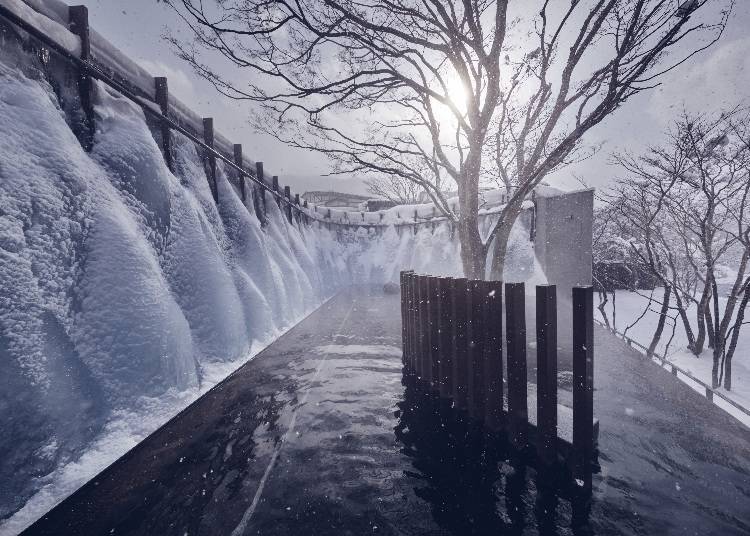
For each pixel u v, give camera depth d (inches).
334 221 906.1
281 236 511.5
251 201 442.3
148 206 222.7
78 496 117.3
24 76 172.6
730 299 376.5
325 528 104.0
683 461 134.7
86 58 213.6
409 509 111.8
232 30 209.9
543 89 314.0
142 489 122.0
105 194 186.4
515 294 139.6
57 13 206.5
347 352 298.5
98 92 225.0
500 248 321.4
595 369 248.4
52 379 133.4
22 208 143.4
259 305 320.5
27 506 111.3
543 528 102.3
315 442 153.9
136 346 169.8
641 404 188.2
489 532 101.4
